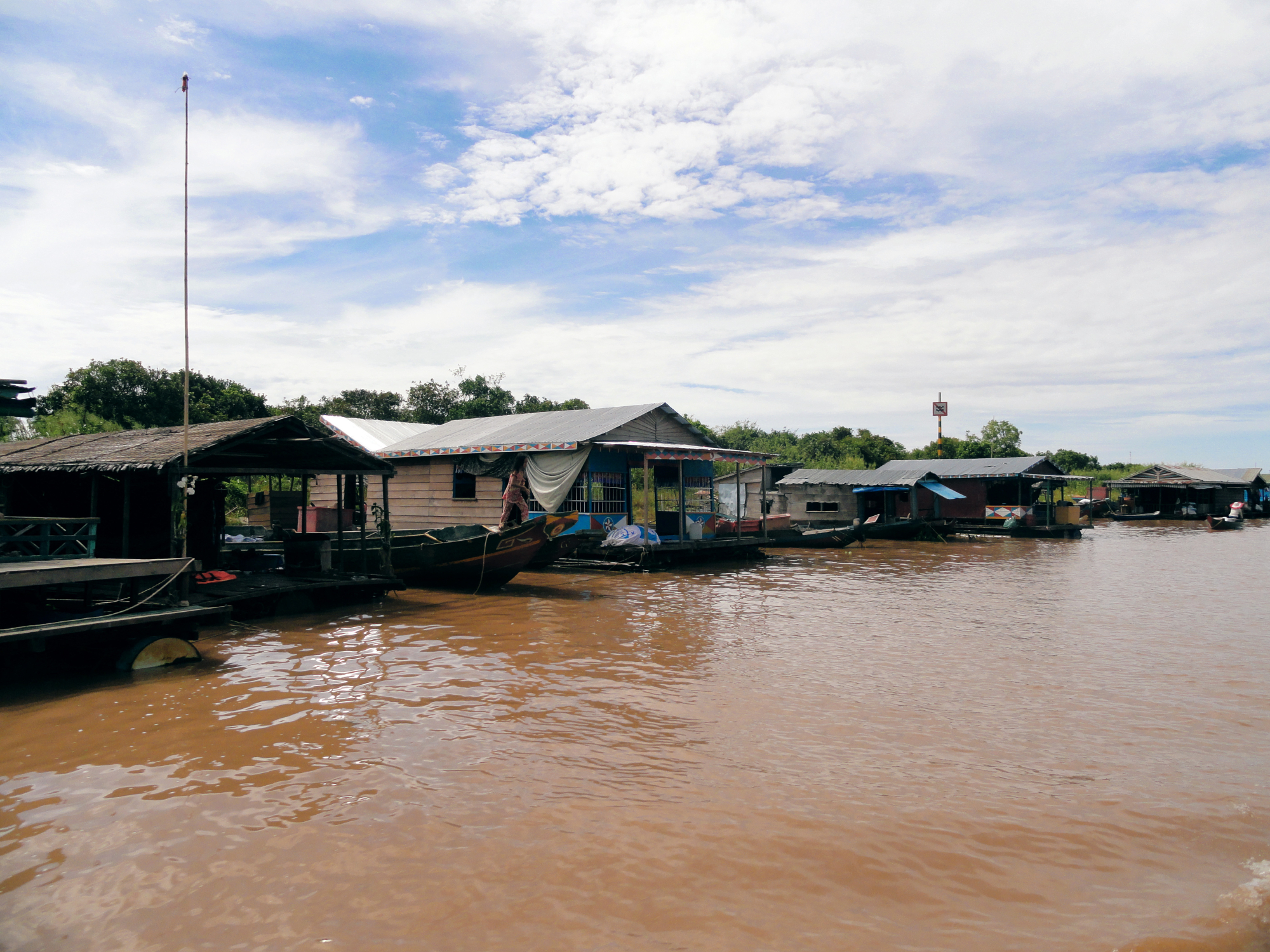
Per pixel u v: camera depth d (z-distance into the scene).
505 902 4.30
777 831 5.12
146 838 5.02
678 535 24.16
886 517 36.72
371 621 12.41
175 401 31.48
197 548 14.54
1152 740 6.82
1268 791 5.74
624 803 5.53
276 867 4.67
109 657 9.41
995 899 4.35
